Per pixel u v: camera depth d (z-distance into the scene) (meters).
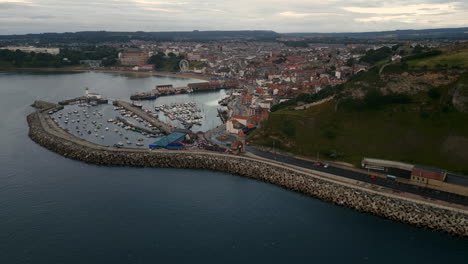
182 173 185.00
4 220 136.62
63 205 148.62
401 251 119.62
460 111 173.75
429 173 149.00
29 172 184.00
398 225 133.62
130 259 115.69
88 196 157.25
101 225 134.38
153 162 194.88
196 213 143.75
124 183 171.50
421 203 135.88
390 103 196.62
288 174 167.75
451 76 193.00
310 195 157.75
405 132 179.75
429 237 126.31
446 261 114.38
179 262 114.62
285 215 142.38
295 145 198.00
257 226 135.12
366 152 178.25
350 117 199.88
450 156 161.38
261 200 154.50
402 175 159.25
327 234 129.62
